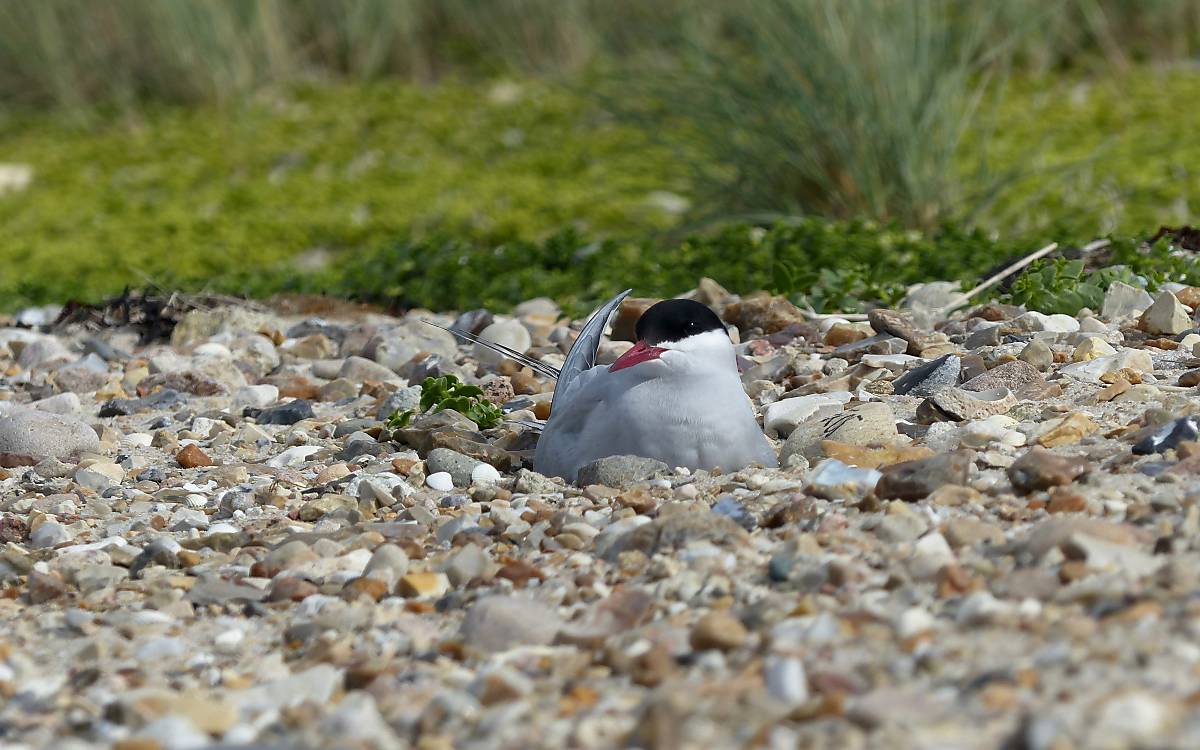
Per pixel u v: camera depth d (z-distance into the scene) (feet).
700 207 60.29
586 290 49.80
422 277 53.31
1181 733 13.25
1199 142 69.21
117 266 65.62
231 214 73.87
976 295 41.55
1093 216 59.82
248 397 37.81
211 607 21.65
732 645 17.29
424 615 20.56
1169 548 18.76
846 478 23.75
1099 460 24.06
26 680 19.03
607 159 77.46
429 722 16.22
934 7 61.16
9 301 55.42
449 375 34.27
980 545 20.07
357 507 26.45
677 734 14.61
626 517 23.39
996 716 14.35
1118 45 85.66
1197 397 27.76
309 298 51.72
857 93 55.77
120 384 40.63
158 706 16.92
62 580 23.43
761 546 21.25
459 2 95.81
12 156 87.97
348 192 76.54
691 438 25.54
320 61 97.50
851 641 16.83
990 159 68.59
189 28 92.89
